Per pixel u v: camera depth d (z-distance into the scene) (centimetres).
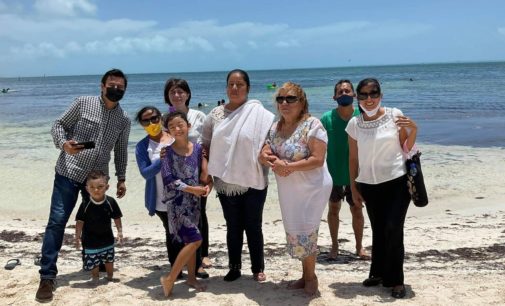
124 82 492
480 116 2595
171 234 487
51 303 452
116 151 532
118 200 1098
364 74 13512
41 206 1079
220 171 480
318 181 452
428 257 668
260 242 506
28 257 667
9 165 1466
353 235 810
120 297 464
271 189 1167
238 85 475
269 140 469
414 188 440
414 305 438
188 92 535
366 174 465
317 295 468
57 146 477
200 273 530
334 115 604
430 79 8256
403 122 446
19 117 3228
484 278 525
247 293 477
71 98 5847
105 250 506
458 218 934
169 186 467
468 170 1316
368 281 494
